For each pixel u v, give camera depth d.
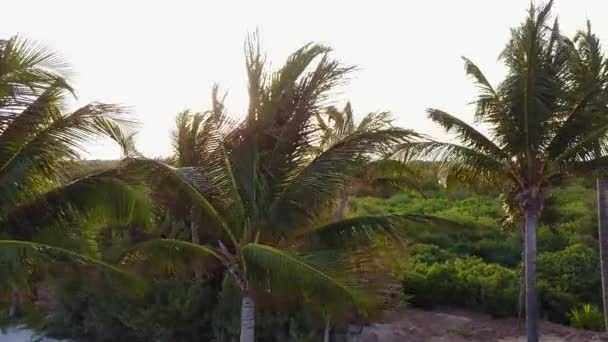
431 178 14.80
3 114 10.41
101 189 11.01
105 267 10.56
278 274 10.46
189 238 14.59
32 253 9.65
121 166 11.11
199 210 11.54
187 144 13.89
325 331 14.05
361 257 11.12
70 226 11.35
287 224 11.34
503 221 18.14
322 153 11.03
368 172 14.12
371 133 10.73
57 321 18.59
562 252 22.19
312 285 10.10
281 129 11.24
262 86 11.31
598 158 12.84
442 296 19.58
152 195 11.64
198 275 16.55
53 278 13.61
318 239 11.34
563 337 16.48
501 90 13.42
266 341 14.51
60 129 10.66
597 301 19.25
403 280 19.44
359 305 10.18
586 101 12.90
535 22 12.77
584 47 14.98
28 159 10.27
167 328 16.00
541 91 12.91
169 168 10.77
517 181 13.85
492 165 13.54
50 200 11.18
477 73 13.75
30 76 10.12
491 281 19.33
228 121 11.44
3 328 19.38
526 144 13.31
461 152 13.37
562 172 13.25
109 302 17.02
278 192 11.29
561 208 25.69
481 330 17.03
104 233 14.51
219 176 11.34
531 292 13.83
